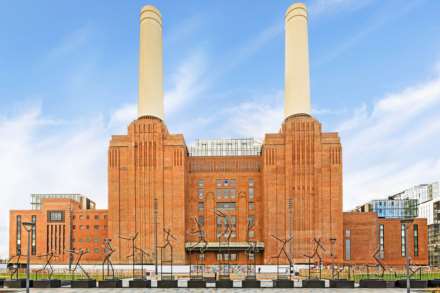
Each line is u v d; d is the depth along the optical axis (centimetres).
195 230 13475
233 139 16675
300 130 12756
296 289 6341
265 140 12862
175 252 12425
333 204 12444
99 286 6644
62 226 13975
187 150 13788
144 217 12575
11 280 6669
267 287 6650
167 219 12594
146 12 13638
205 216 13625
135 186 12712
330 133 12781
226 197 13725
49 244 13900
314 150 12650
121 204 12656
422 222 13800
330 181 12544
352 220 13000
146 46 13488
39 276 9100
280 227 12444
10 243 14050
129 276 9500
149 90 13300
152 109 13225
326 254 12188
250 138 16688
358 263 12669
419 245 13725
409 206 17825
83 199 17762
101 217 13975
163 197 12669
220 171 13825
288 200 12494
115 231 12544
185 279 8538
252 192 13712
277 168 12731
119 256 12419
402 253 13638
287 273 10500
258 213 13600
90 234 13925
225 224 13550
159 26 13775
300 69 13262
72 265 12106
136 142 12875
